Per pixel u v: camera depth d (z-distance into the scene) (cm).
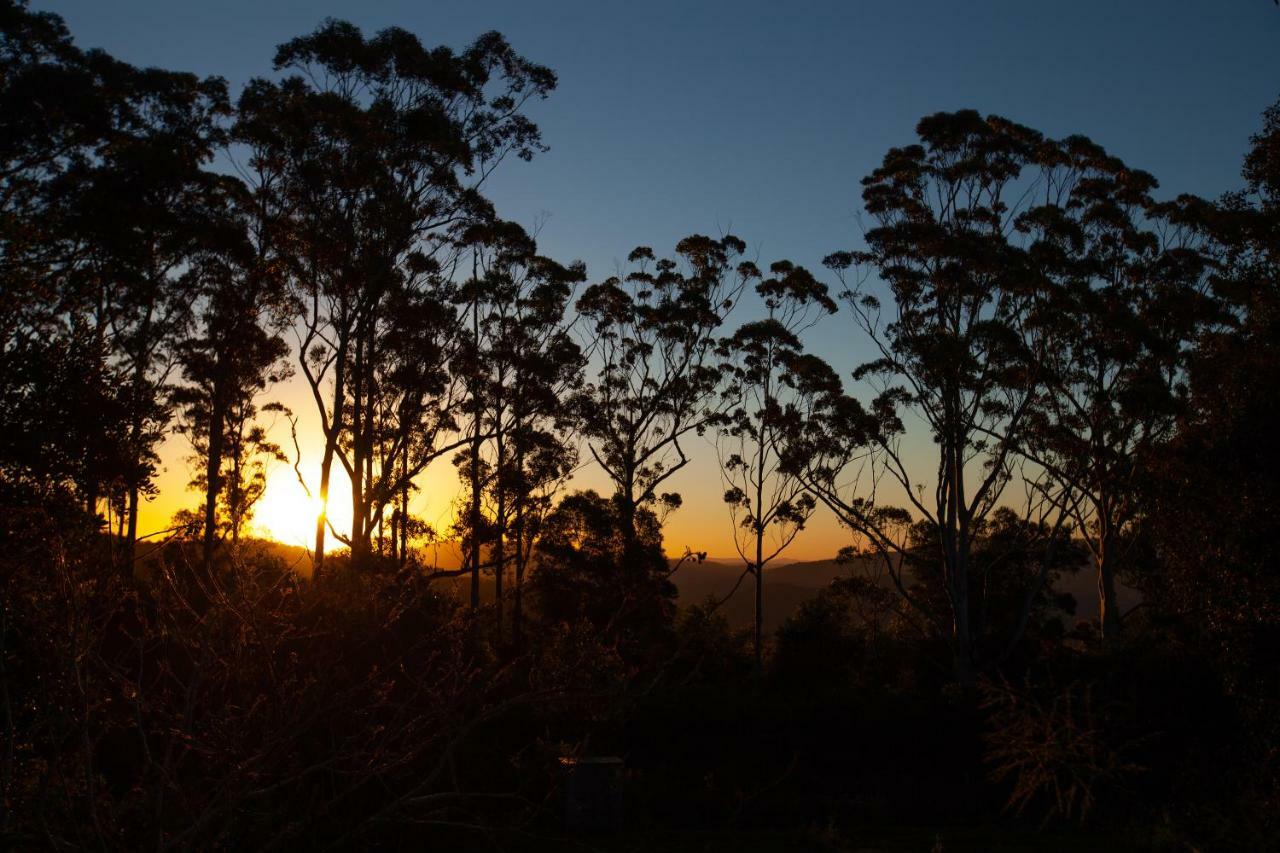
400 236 3058
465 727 621
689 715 2134
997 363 3406
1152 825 1535
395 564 1747
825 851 1483
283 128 2931
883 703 2288
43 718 575
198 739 561
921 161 3575
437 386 3269
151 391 1419
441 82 2978
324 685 593
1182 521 1777
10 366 1135
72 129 2766
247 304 3119
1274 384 1622
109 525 933
